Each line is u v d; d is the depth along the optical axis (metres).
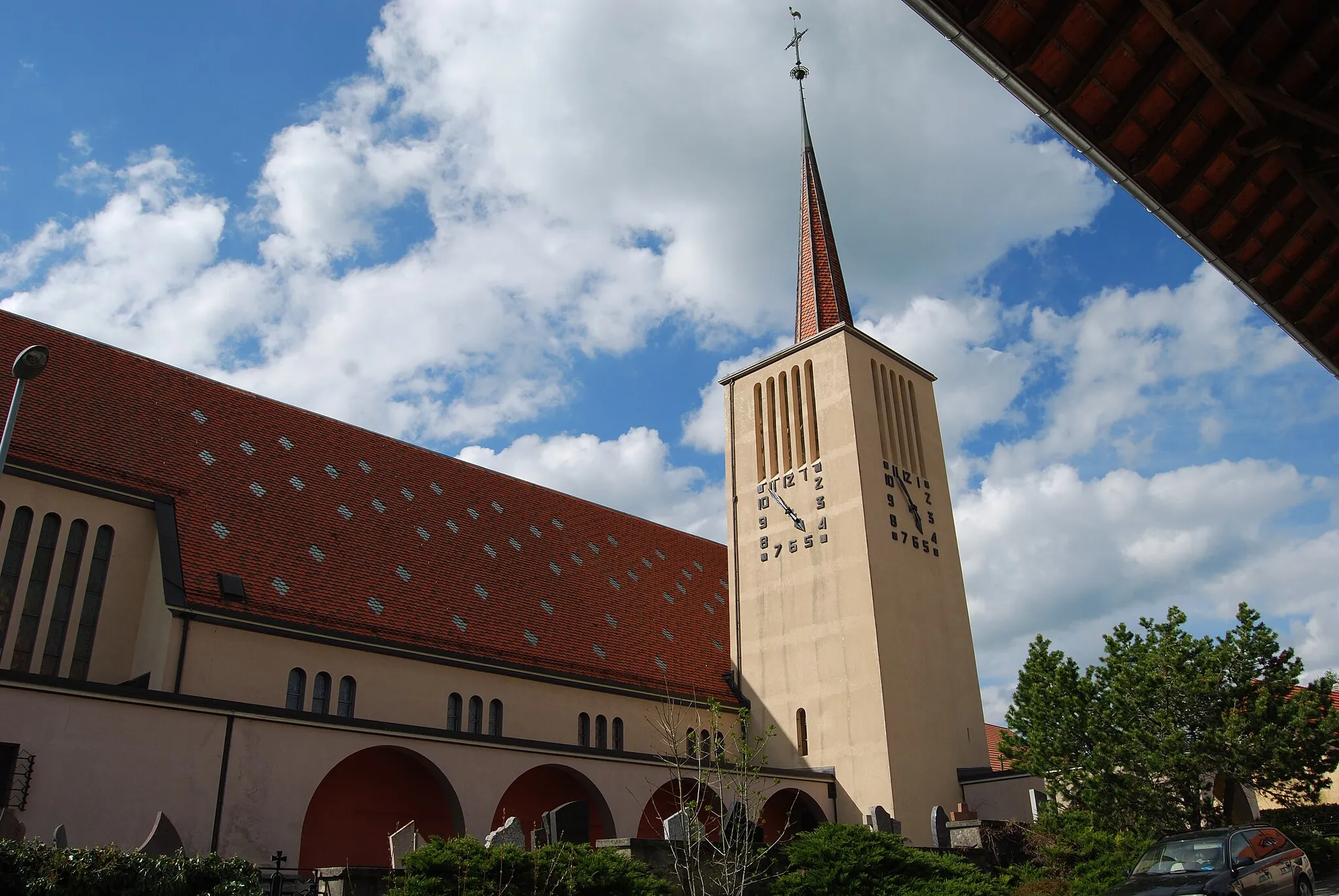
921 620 39.41
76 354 33.00
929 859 24.80
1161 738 26.08
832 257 46.69
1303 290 13.56
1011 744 31.31
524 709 33.66
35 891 13.27
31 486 27.36
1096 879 23.89
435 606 34.28
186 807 22.05
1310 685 26.33
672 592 46.25
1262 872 18.58
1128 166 12.02
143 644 27.61
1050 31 10.66
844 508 39.84
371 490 37.97
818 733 38.03
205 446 33.56
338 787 27.34
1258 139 11.29
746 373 46.16
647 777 32.09
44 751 20.39
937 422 45.31
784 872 24.14
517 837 22.27
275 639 28.27
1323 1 10.10
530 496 45.72
